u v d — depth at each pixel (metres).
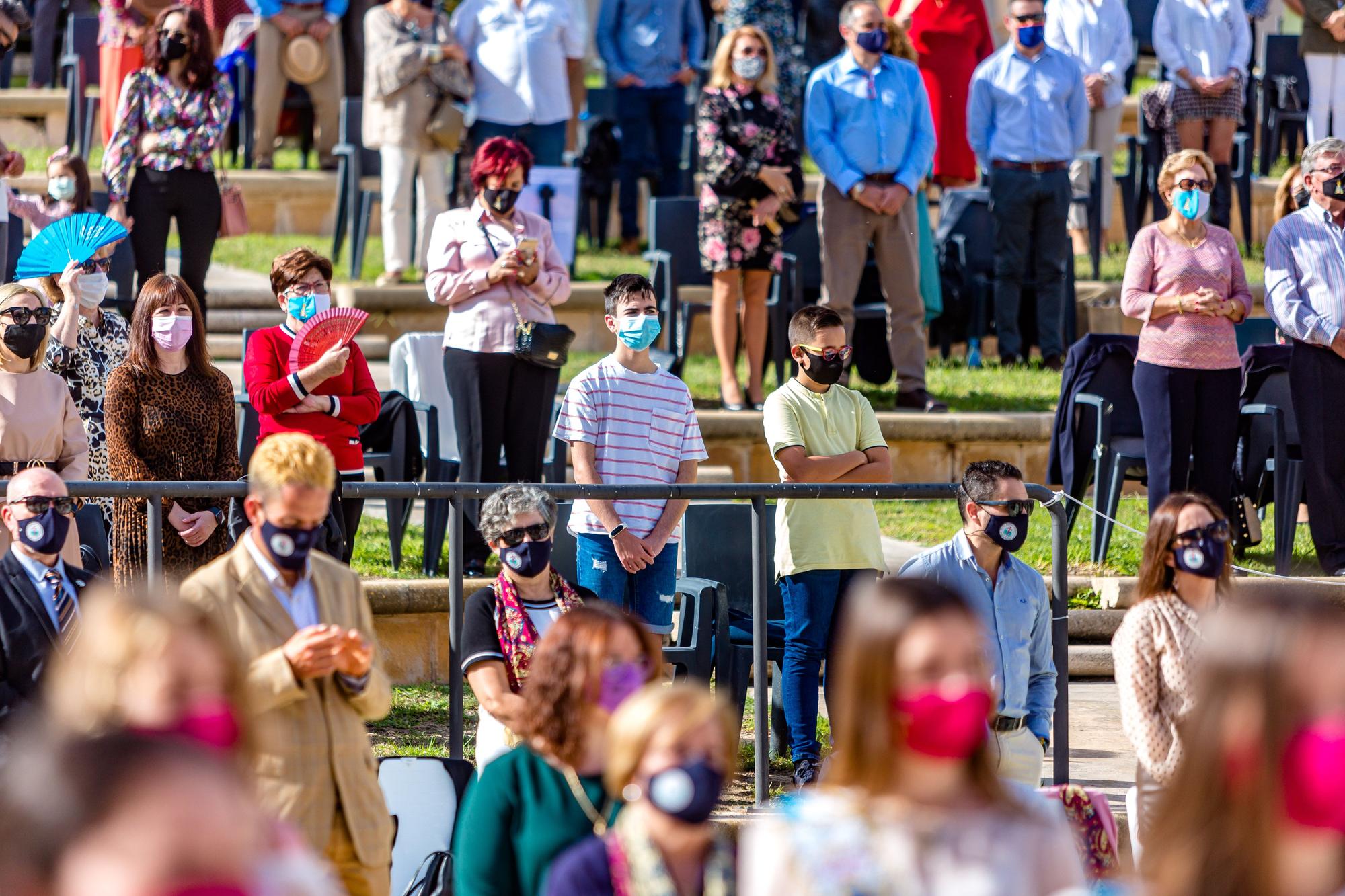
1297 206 31.31
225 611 14.61
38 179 44.12
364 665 14.41
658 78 47.38
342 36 51.03
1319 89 46.03
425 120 39.38
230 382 21.92
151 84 32.12
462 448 26.59
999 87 38.38
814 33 52.81
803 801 10.46
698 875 10.95
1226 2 44.31
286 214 48.12
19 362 21.11
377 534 29.56
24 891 5.93
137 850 5.93
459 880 13.33
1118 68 45.09
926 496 19.27
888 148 34.50
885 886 9.84
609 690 13.19
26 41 61.81
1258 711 9.28
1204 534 16.72
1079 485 30.39
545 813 13.19
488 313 26.33
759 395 34.50
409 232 39.94
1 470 20.95
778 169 33.12
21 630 15.96
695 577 25.03
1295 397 28.44
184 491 17.12
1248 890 9.34
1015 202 38.47
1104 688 26.52
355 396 23.88
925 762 10.27
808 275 38.81
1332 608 9.55
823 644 21.42
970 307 40.34
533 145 43.03
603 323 40.53
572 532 22.45
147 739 6.30
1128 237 45.94
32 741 6.33
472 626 17.52
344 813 14.84
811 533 21.42
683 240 38.41
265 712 14.33
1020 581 19.22
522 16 42.31
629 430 22.11
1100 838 15.40
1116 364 30.88
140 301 21.09
